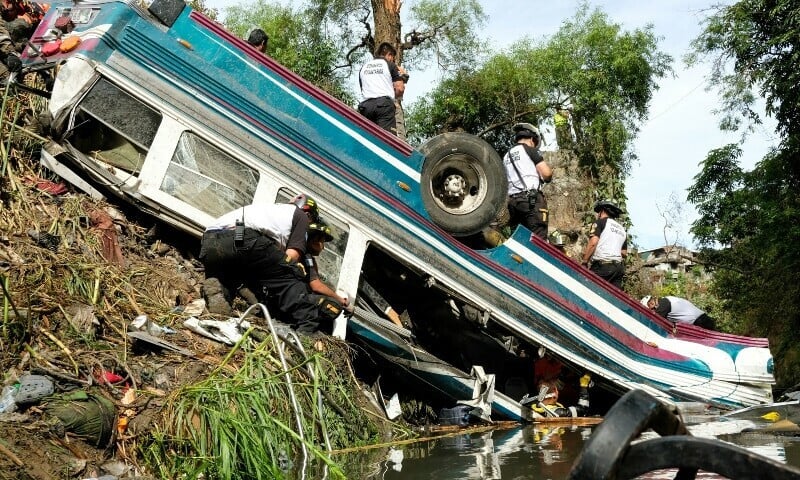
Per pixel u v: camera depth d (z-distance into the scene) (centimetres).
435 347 807
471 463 472
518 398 818
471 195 752
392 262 740
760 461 171
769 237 1427
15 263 525
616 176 1884
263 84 684
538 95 1841
